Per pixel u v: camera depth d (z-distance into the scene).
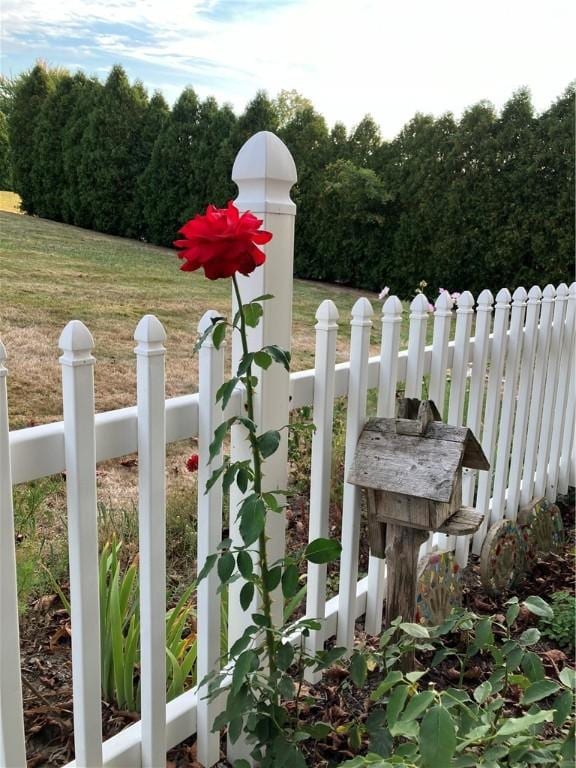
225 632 1.65
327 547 1.33
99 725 1.20
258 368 1.40
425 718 0.95
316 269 9.20
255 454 1.24
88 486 1.09
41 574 2.05
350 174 8.21
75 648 1.15
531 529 2.56
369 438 1.63
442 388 2.18
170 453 3.34
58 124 10.46
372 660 1.50
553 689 1.15
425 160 7.94
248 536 1.15
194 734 1.54
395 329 1.82
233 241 1.11
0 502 0.98
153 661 1.29
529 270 7.48
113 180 10.02
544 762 1.04
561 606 2.15
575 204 7.01
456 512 1.62
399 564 1.62
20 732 1.07
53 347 4.45
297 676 1.77
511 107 7.40
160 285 6.97
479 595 2.32
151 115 9.82
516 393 2.69
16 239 8.62
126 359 4.46
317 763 1.48
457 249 7.80
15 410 3.41
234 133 8.98
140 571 1.26
